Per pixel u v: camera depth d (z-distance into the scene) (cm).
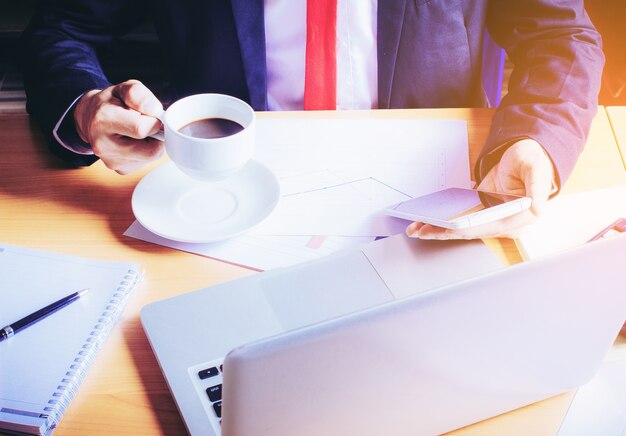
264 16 112
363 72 119
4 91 218
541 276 45
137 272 71
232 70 119
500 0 117
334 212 81
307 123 98
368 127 98
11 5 243
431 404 52
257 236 77
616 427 58
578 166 91
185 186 83
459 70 119
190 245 77
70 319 64
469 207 74
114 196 84
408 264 72
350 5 112
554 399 60
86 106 85
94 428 56
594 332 54
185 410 56
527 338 50
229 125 80
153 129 79
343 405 46
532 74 100
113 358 63
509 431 58
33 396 57
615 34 161
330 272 70
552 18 108
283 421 44
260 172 85
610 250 47
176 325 64
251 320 65
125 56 236
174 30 119
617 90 164
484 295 44
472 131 97
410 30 113
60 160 91
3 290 68
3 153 91
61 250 75
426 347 45
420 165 90
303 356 40
